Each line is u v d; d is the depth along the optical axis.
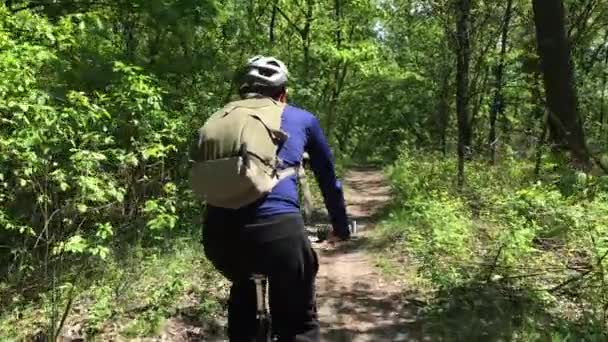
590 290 6.05
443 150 23.22
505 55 19.25
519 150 14.96
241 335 3.32
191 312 5.96
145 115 7.83
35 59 7.23
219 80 11.67
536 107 18.70
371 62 21.20
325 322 6.07
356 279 7.61
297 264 3.12
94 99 8.11
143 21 11.26
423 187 13.59
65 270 6.79
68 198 6.63
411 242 8.48
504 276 6.57
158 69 10.62
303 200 3.34
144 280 6.75
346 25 20.84
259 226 3.05
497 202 10.05
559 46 12.09
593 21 20.61
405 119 39.91
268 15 20.81
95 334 5.42
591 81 24.27
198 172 3.06
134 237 7.86
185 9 10.31
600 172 7.91
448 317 5.89
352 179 25.56
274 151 3.10
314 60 21.16
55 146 6.14
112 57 9.91
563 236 7.47
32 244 6.89
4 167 6.05
